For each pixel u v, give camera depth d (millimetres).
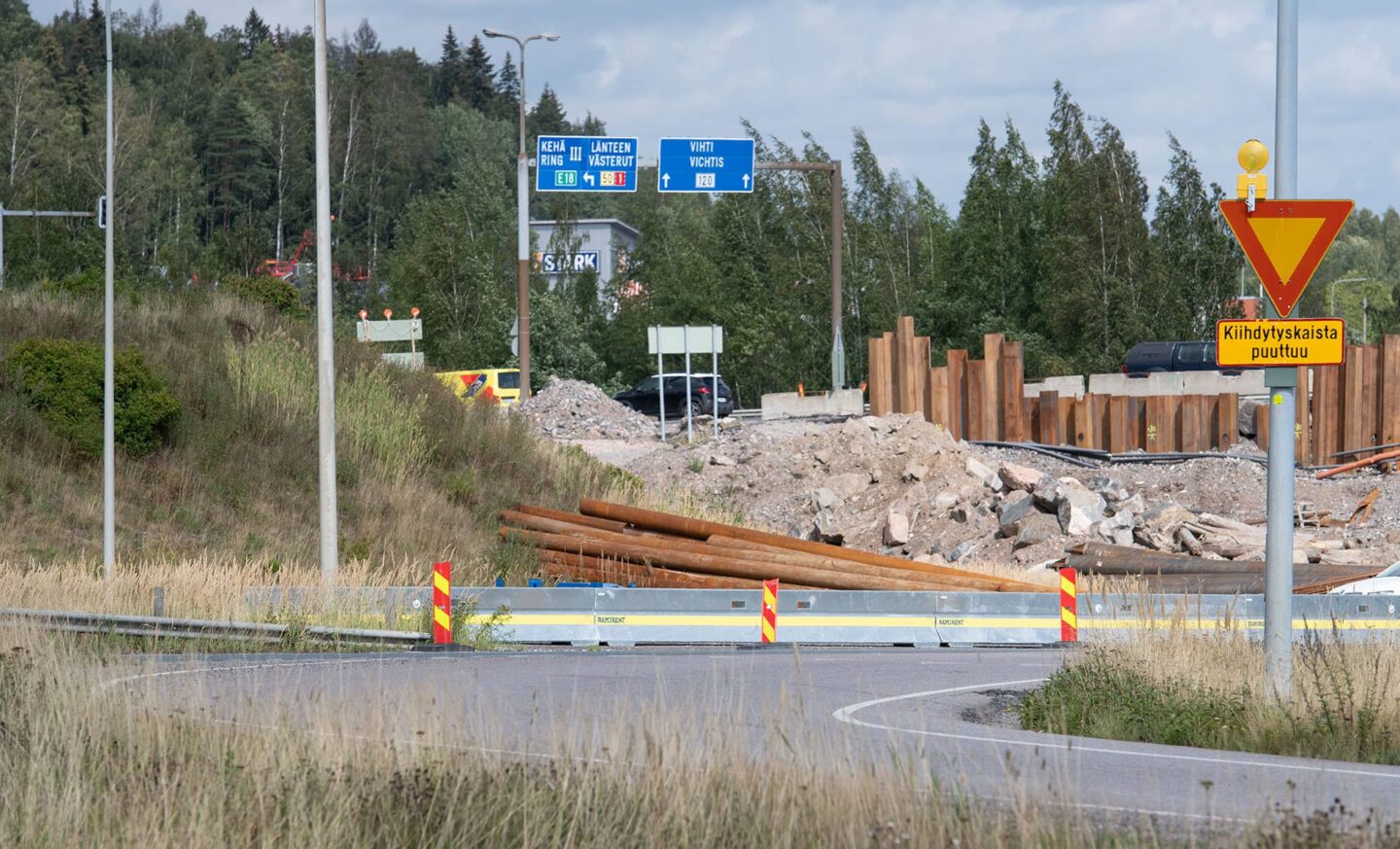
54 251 156500
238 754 19500
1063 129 166750
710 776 17875
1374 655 31875
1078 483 74438
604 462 87375
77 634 37281
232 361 72250
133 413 62156
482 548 65000
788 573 59125
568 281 199375
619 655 42500
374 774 18109
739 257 181125
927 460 81312
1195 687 31547
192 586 44656
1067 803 16641
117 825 16641
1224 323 30375
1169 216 157250
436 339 172375
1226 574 61188
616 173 101438
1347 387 88500
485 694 29844
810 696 32344
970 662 43062
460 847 16094
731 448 88375
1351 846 15734
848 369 168875
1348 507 77812
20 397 62094
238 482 63625
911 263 185125
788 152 180125
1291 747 27703
